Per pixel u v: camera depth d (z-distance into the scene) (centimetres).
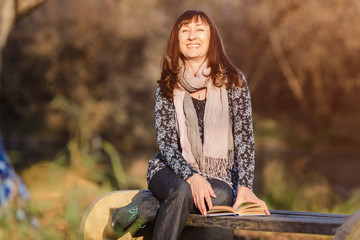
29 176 659
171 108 297
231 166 292
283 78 2075
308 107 2019
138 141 1534
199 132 290
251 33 1975
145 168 1018
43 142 1407
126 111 1552
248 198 270
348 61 1873
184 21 296
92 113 1424
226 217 250
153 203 286
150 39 1633
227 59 302
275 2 1864
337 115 2023
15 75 1553
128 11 1603
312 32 1842
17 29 1528
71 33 1533
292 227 230
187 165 275
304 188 704
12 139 1448
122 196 312
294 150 1633
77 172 707
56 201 504
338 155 1524
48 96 1553
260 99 2150
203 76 290
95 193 587
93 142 992
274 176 746
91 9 1550
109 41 1573
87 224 303
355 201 602
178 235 262
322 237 466
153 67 1638
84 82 1538
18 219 420
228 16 1992
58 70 1534
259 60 2016
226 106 288
